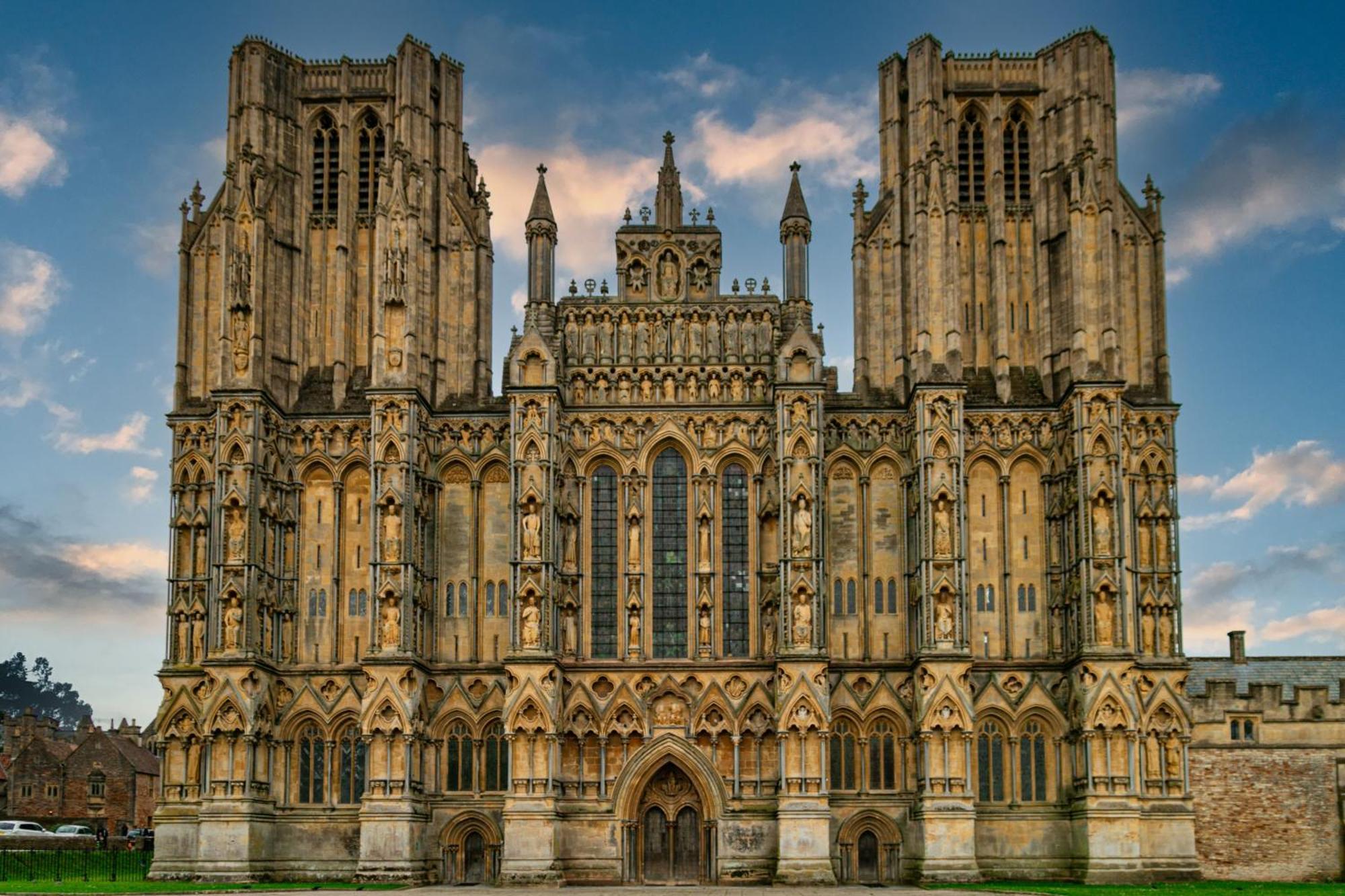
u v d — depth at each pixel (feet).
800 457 268.00
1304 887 241.35
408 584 265.13
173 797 263.08
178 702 264.72
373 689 260.21
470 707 269.64
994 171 291.79
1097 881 248.32
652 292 289.12
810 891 235.61
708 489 278.05
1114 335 269.03
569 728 266.77
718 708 267.18
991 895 219.82
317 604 277.03
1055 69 293.43
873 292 290.56
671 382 283.59
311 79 301.84
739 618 276.21
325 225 296.92
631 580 275.39
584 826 263.29
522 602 262.88
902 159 294.87
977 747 265.75
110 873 273.75
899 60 298.35
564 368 282.77
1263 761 279.08
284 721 269.23
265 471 273.33
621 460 280.51
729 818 261.65
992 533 276.00
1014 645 271.69
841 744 268.21
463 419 282.15
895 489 278.87
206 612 268.82
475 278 294.05
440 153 297.74
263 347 276.41
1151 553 268.82
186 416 277.64
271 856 263.90
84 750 452.76
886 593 275.18
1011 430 278.87
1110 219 274.98
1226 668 317.22
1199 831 276.62
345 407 285.02
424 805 264.52
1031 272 290.76
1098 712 254.47
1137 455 272.51
